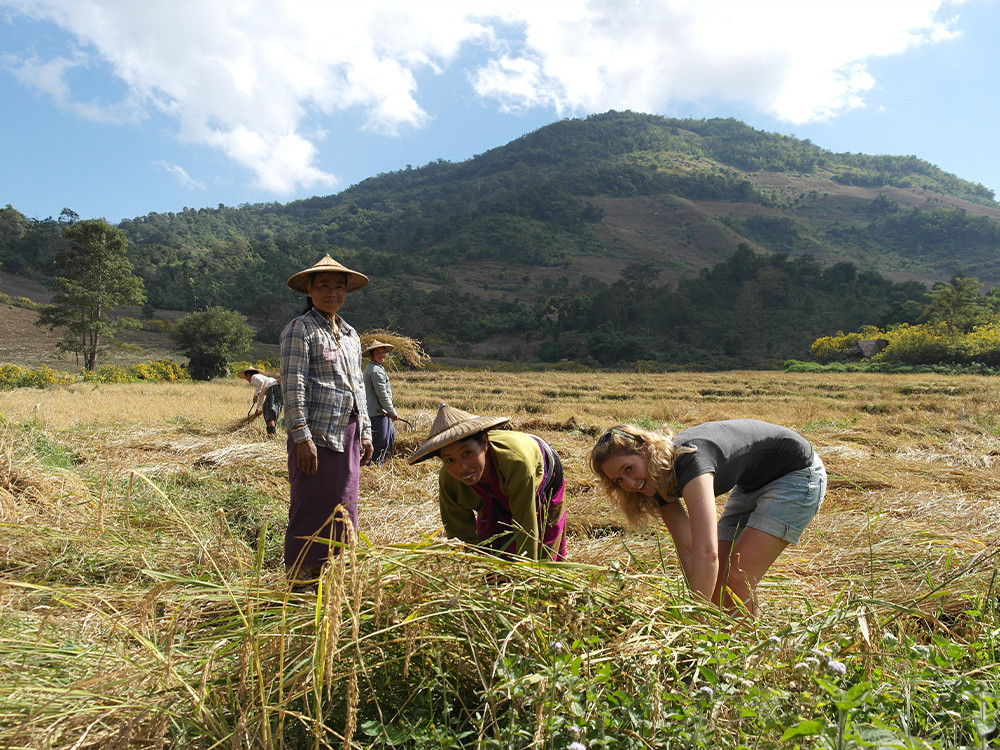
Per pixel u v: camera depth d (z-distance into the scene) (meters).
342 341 3.91
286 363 3.70
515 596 2.26
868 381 30.61
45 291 111.38
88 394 19.20
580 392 25.69
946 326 50.44
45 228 133.25
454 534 3.28
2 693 1.95
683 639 2.20
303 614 2.15
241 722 1.72
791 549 4.07
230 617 2.44
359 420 3.96
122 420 11.40
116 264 55.09
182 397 18.97
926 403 18.95
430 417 11.40
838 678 1.87
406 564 2.28
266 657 2.02
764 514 3.00
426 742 1.81
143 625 2.16
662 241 197.88
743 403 20.62
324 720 1.90
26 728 1.78
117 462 6.81
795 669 1.87
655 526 4.54
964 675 1.95
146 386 26.72
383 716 1.99
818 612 2.53
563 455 8.38
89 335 57.47
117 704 1.93
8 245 123.88
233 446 7.69
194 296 119.81
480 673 1.92
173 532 4.03
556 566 2.43
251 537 4.46
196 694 1.91
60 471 5.14
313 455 3.61
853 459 7.76
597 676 1.85
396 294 109.75
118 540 3.69
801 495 3.00
